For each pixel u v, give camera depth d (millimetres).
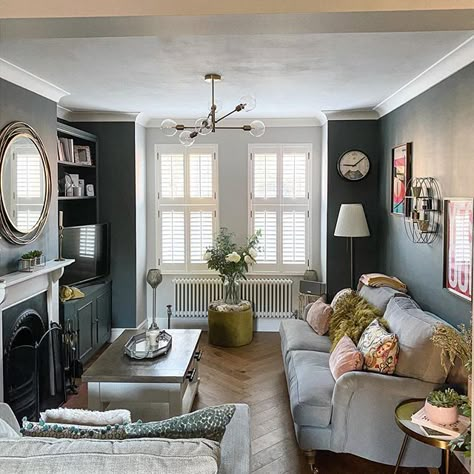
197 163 6250
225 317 5637
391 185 5000
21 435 2047
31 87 3898
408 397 2908
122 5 1872
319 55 3297
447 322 3496
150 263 6383
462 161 3221
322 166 6051
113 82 4059
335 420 2990
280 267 6273
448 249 3443
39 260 3842
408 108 4418
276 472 3062
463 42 3008
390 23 1970
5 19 1896
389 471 3105
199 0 1858
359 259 5754
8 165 3480
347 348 3439
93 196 5656
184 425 1881
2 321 3342
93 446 1596
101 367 3404
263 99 4836
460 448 2371
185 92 4477
